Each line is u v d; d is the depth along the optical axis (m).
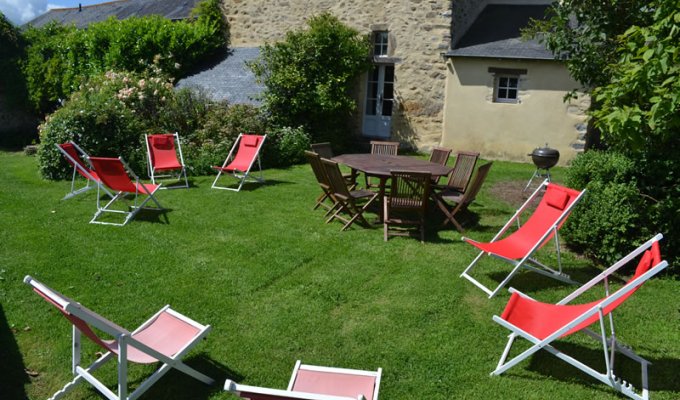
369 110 12.64
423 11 11.17
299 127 10.65
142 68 12.81
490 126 10.84
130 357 2.76
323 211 6.55
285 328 3.58
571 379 3.06
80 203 6.73
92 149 8.57
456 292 4.17
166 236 5.43
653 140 4.74
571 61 6.19
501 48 10.57
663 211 4.52
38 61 14.99
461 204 5.80
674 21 3.81
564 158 10.22
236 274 4.47
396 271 4.61
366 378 2.63
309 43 11.05
